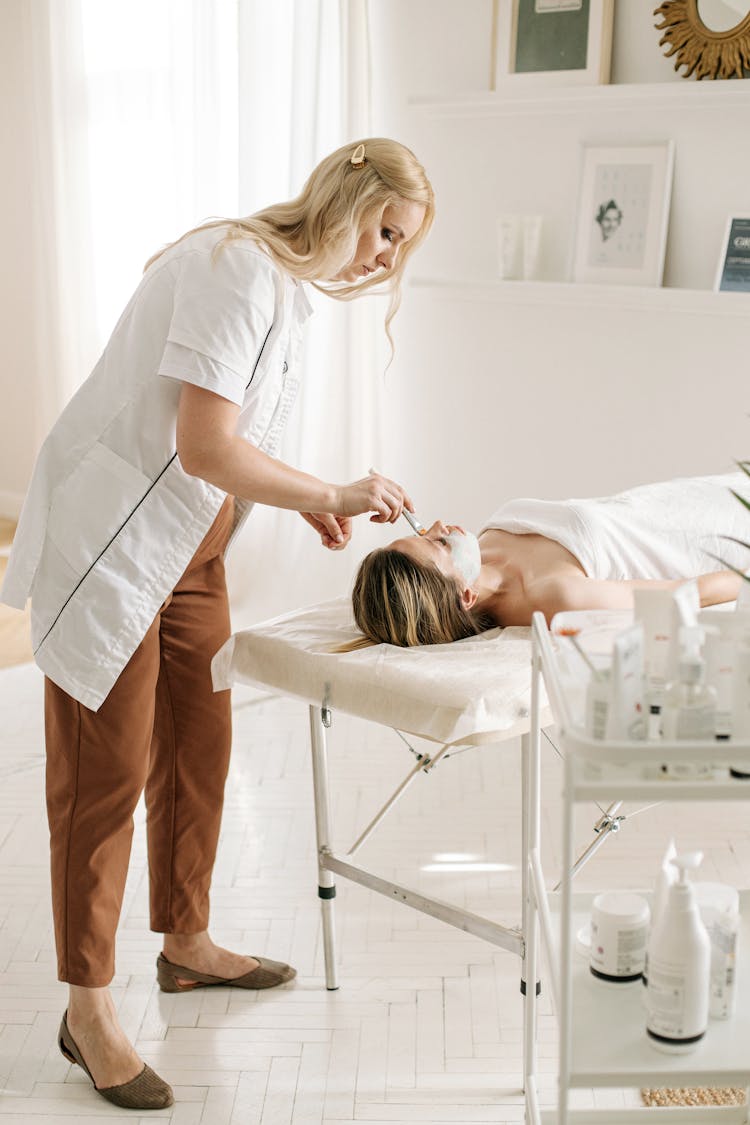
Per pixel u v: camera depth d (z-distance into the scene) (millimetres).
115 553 1714
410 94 3725
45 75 4594
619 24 3236
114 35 4395
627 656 1121
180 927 2021
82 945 1782
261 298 1631
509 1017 1981
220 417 1616
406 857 2492
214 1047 1923
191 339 1604
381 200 1704
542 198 3484
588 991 1354
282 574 4125
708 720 1132
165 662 1924
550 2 3316
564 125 3389
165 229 4422
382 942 2205
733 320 3152
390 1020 1980
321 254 1711
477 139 3590
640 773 1158
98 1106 1803
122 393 1708
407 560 1929
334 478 3988
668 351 3303
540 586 2045
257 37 3754
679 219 3219
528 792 1701
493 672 1718
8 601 1788
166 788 1969
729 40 2986
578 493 3602
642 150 3217
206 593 1951
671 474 3379
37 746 3096
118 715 1752
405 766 2939
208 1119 1763
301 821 2660
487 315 3684
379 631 1917
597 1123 1562
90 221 4656
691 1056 1246
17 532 1782
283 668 1863
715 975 1292
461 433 3857
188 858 1995
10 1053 1927
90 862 1771
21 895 2385
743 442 3211
